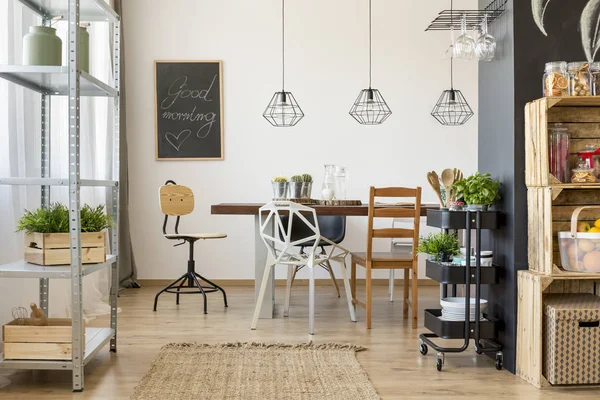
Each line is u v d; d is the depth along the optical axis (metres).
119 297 5.29
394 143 6.11
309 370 3.10
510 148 3.16
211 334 3.89
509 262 3.16
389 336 3.87
